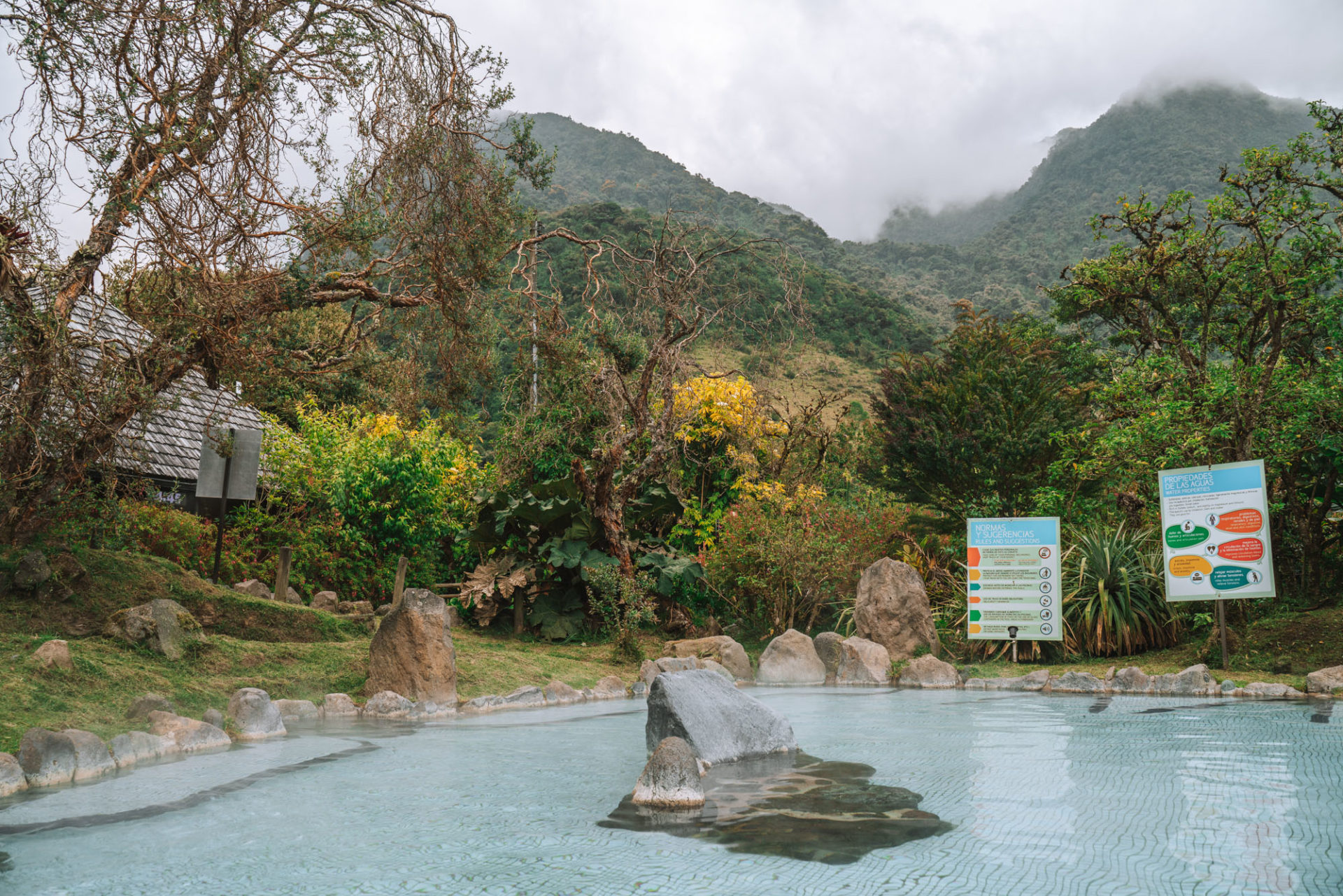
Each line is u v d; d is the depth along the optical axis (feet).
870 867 9.27
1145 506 43.88
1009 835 10.55
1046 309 303.27
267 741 20.17
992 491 52.60
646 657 41.09
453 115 32.71
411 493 50.08
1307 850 9.57
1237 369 40.40
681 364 50.98
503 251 35.73
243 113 27.07
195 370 33.83
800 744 19.27
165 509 37.09
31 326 25.57
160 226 25.53
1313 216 39.60
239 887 8.95
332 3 29.84
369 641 31.81
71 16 24.31
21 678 19.95
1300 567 40.86
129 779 15.21
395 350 40.14
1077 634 39.60
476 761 17.21
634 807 12.78
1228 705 25.63
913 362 61.31
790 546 45.78
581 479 45.75
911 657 41.24
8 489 26.04
